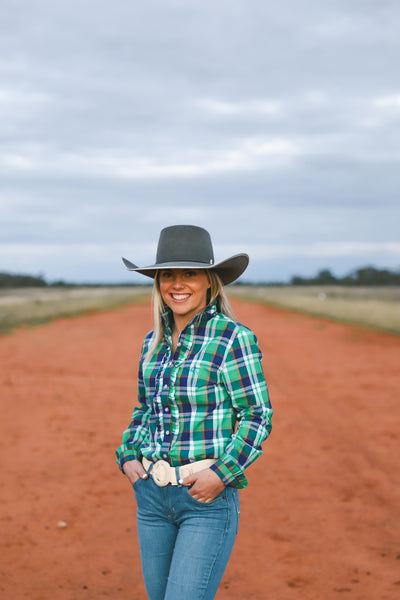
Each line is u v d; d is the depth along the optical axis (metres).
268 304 47.97
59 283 128.38
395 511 5.06
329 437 7.64
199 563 2.09
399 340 19.09
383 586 3.72
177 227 2.30
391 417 8.65
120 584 3.82
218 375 2.13
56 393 10.59
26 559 4.16
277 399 10.05
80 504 5.28
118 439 7.59
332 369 13.20
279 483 5.88
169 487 2.15
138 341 19.47
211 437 2.13
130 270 2.29
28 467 6.38
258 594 3.66
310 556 4.21
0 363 14.09
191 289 2.25
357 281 131.75
